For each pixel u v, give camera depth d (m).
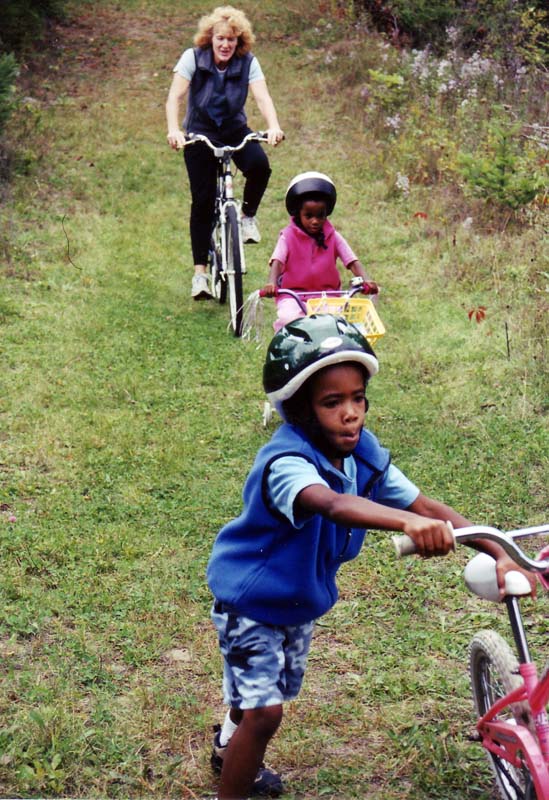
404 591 4.55
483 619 4.33
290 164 11.86
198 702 3.81
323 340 2.70
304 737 3.61
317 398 2.72
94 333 7.62
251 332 7.55
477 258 8.63
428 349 7.30
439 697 3.83
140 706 3.75
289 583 2.85
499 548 2.75
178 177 11.40
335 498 2.55
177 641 4.21
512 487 5.39
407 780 3.40
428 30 15.73
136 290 8.53
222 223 7.84
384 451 2.95
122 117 13.09
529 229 9.10
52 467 5.74
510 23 14.83
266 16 17.05
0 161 10.81
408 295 8.37
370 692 3.87
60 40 15.94
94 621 4.31
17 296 8.20
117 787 3.36
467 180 9.98
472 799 3.28
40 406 6.47
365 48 14.85
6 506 5.30
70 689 3.82
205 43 7.87
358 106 13.29
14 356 7.16
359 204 10.55
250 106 13.59
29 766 3.42
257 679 2.89
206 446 6.05
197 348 7.46
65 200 10.52
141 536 5.01
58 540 4.90
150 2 17.89
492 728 3.01
